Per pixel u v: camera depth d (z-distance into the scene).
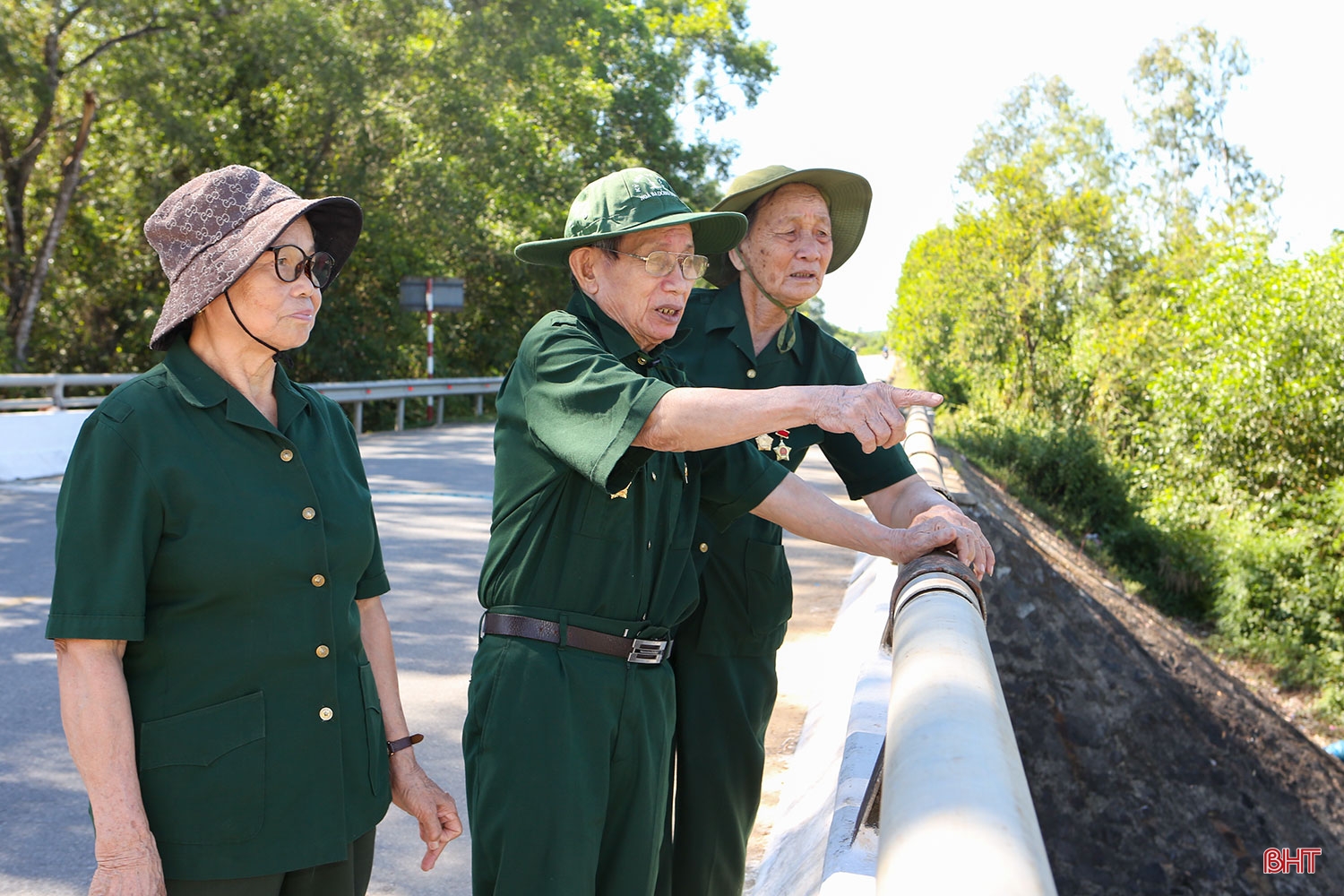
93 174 19.66
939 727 1.05
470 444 15.63
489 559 2.25
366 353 22.30
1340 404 16.05
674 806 2.79
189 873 1.75
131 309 20.41
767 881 3.28
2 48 15.96
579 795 2.10
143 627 1.74
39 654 5.48
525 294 28.56
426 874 3.59
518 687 2.13
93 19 17.28
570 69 28.58
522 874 2.07
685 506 2.38
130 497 1.73
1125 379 22.05
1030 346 23.95
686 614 2.36
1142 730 6.57
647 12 36.88
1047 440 17.86
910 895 0.75
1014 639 6.85
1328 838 6.49
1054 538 14.14
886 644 2.01
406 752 2.20
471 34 22.08
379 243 22.00
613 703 2.17
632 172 2.32
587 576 2.16
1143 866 6.19
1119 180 37.34
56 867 3.46
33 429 11.34
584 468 1.95
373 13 20.52
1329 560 14.63
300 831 1.82
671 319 2.33
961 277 25.19
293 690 1.84
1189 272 24.36
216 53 18.42
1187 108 48.16
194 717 1.77
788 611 2.82
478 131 23.20
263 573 1.81
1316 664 13.38
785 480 2.46
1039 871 0.77
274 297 1.84
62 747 4.38
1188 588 15.38
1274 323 16.72
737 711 2.74
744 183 2.80
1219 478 16.88
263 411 1.94
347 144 21.56
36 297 18.28
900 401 1.81
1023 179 25.06
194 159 19.39
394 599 6.78
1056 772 6.46
